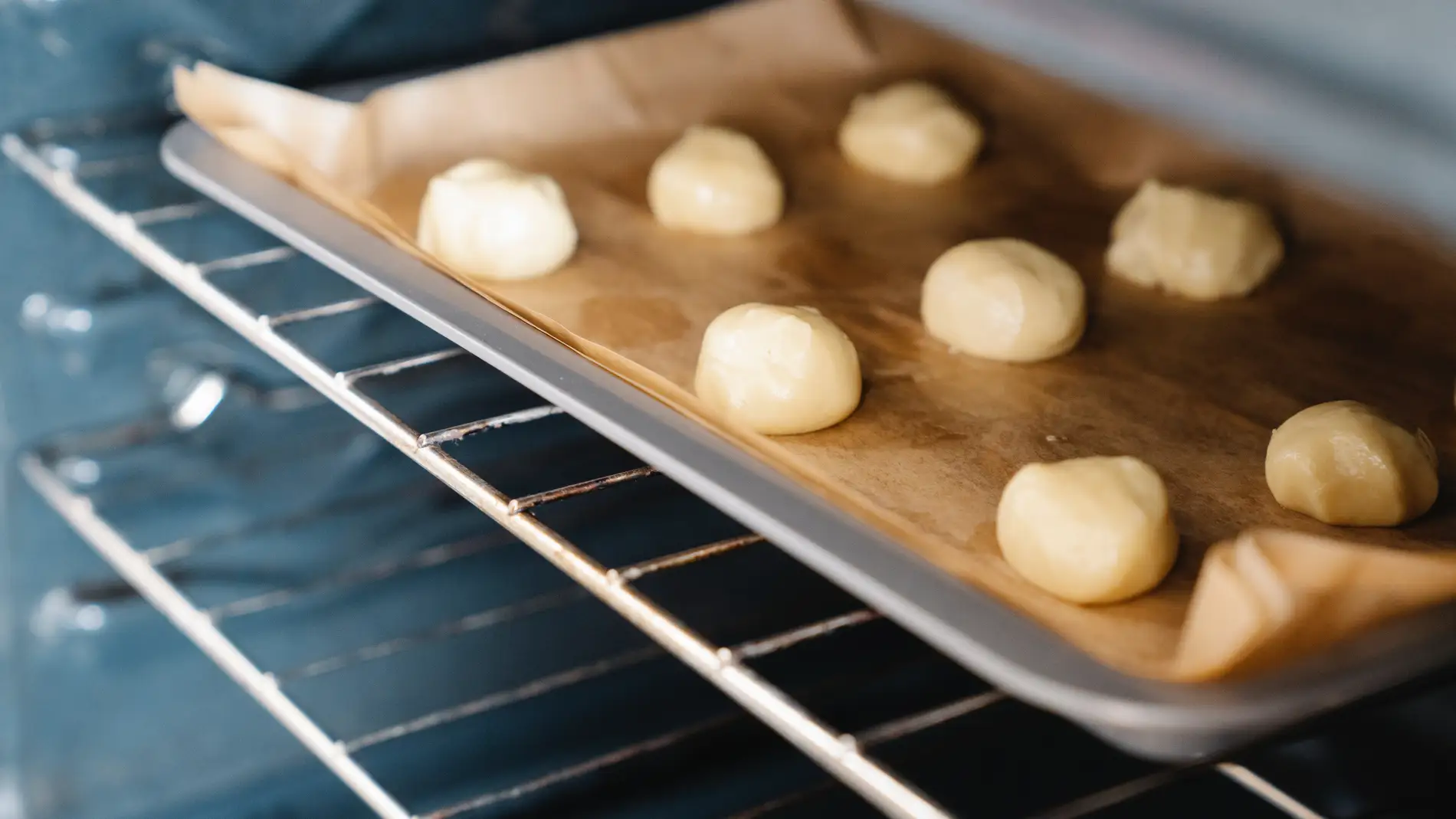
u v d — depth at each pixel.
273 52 0.79
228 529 0.84
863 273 0.78
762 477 0.64
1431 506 0.69
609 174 0.81
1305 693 0.59
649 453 0.65
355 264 0.71
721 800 0.80
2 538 0.81
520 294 0.75
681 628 0.61
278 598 0.83
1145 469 0.67
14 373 0.80
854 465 0.70
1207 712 0.59
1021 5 0.50
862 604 0.85
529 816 0.79
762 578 0.85
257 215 0.73
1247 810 0.76
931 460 0.70
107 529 0.79
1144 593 0.65
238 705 0.81
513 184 0.76
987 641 0.60
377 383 0.83
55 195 0.78
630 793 0.80
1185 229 0.77
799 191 0.82
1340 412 0.69
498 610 0.84
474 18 0.82
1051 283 0.74
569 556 0.63
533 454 0.85
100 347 0.81
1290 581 0.60
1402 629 0.60
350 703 0.81
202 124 0.75
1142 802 0.76
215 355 0.82
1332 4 0.41
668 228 0.79
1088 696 0.59
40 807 0.80
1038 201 0.82
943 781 0.79
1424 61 0.39
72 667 0.82
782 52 0.85
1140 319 0.76
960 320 0.74
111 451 0.82
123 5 0.77
